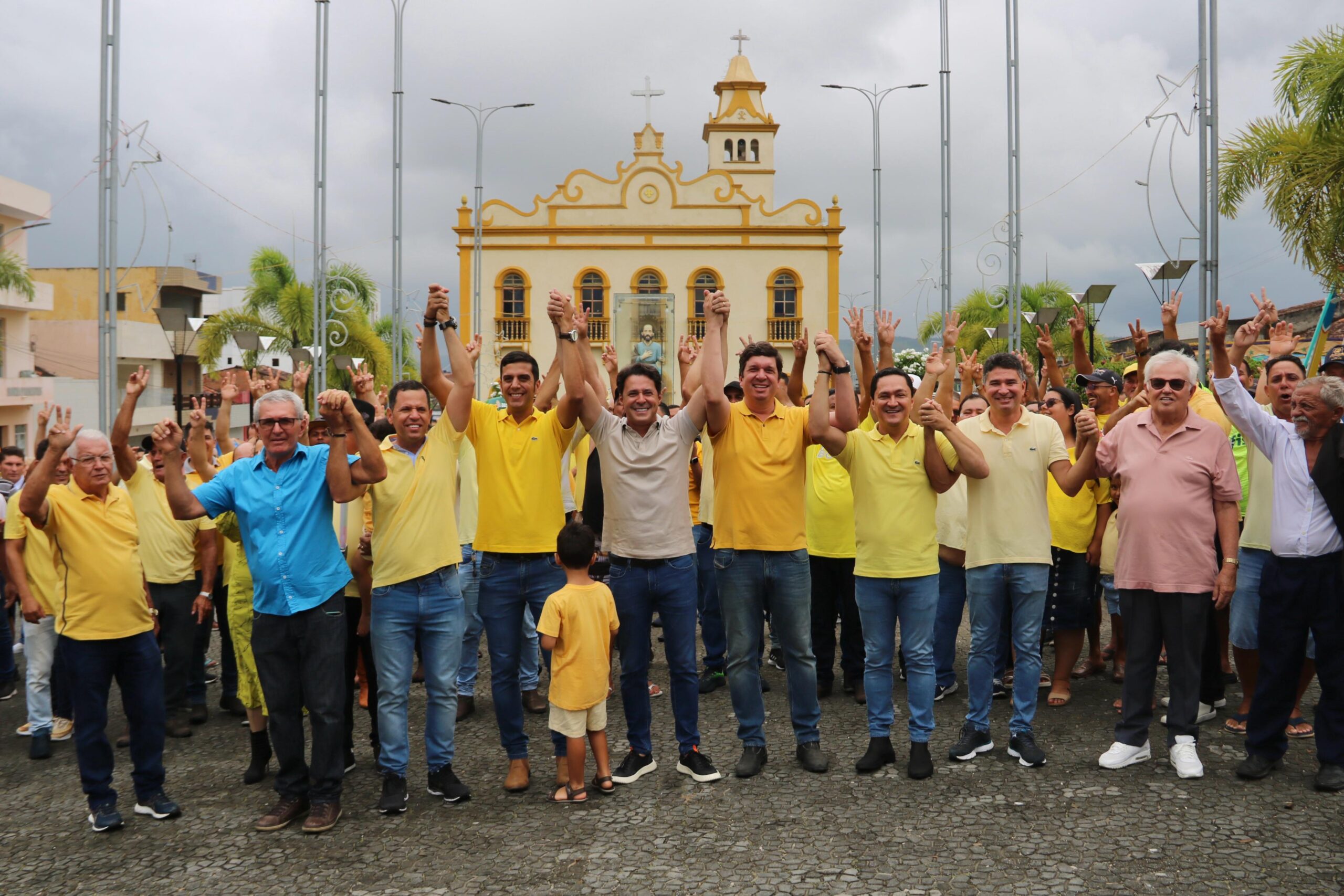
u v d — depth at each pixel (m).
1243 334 5.49
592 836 4.59
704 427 5.46
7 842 4.73
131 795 5.31
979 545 5.47
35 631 6.10
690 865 4.26
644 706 5.34
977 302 30.78
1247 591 5.74
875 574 5.30
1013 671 7.11
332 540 4.94
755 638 5.37
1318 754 4.96
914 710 5.24
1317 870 4.03
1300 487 5.04
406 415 5.02
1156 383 5.29
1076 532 6.39
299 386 6.48
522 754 5.21
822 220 35.53
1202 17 10.20
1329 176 12.07
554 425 5.29
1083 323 7.85
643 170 35.41
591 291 35.50
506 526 5.18
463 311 35.34
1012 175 14.62
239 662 5.43
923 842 4.41
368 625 5.64
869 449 5.35
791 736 5.97
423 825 4.77
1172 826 4.48
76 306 39.31
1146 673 5.25
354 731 6.34
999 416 5.52
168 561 6.32
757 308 35.53
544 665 8.09
